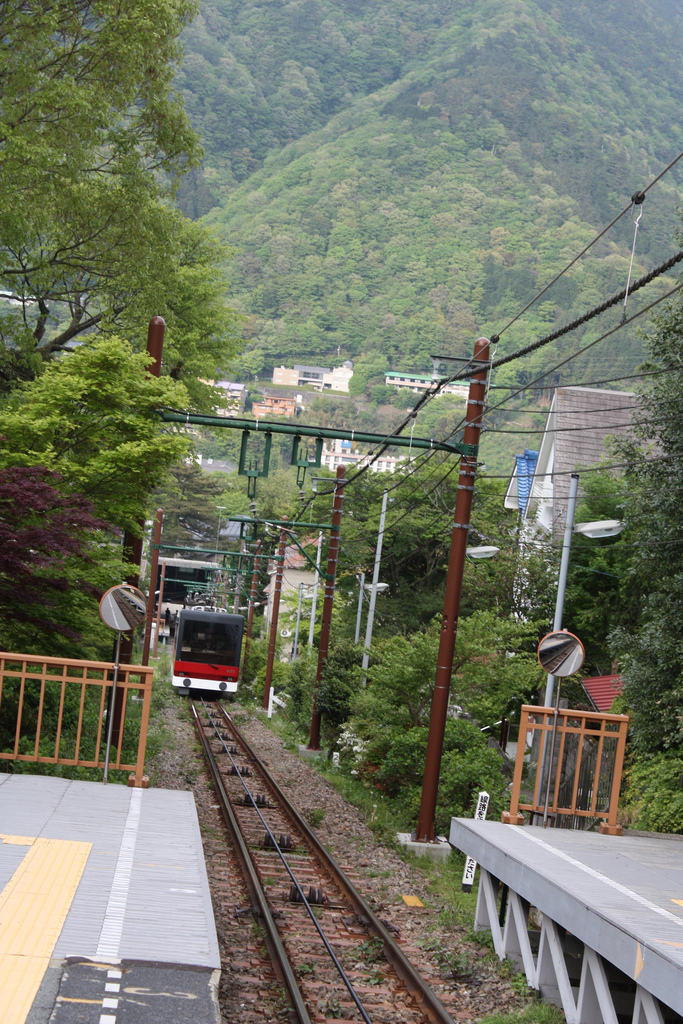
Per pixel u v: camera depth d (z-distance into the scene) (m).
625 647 17.91
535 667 21.33
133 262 22.59
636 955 5.97
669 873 8.09
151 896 6.68
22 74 19.19
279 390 148.62
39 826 8.04
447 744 18.08
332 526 27.02
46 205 20.16
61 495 13.06
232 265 172.12
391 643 20.69
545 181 178.62
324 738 27.55
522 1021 7.17
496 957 8.88
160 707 33.50
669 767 16.25
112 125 21.30
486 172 180.62
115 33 20.17
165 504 72.69
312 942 9.16
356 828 16.19
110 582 13.88
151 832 8.19
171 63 23.91
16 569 11.76
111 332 23.92
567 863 8.13
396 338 150.75
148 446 13.79
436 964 8.84
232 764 21.83
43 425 13.59
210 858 12.22
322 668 26.77
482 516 35.53
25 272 21.42
